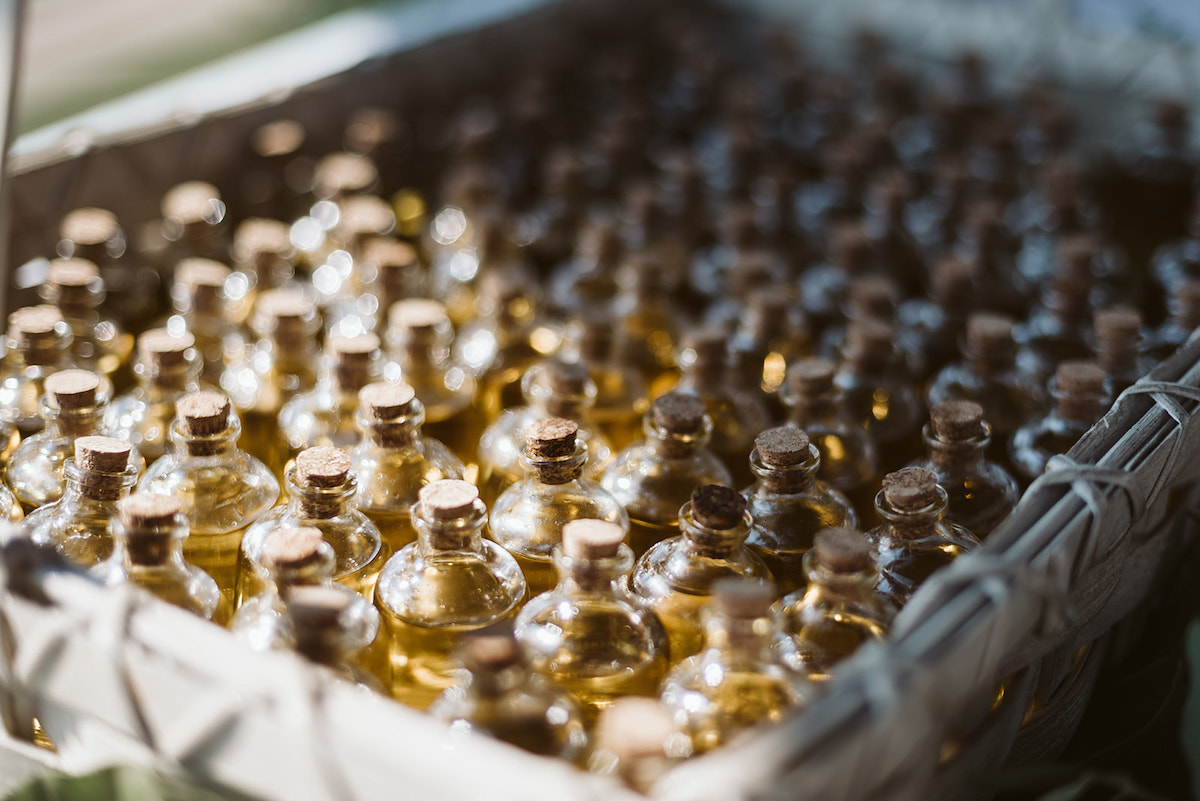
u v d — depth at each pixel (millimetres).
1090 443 643
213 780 571
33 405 725
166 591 621
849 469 729
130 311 842
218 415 674
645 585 652
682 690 596
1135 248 1028
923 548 651
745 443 752
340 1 1446
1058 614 592
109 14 1302
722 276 915
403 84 1100
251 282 855
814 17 1333
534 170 1088
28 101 1107
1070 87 1191
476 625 638
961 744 587
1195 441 671
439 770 536
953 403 702
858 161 1017
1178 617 731
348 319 819
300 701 552
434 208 1055
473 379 813
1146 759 671
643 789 548
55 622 583
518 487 688
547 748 571
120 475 650
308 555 607
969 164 1068
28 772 611
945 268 858
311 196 980
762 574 648
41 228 853
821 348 847
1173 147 1041
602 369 786
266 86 974
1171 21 1183
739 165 1049
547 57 1215
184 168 927
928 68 1275
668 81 1296
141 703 576
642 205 927
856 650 616
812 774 528
